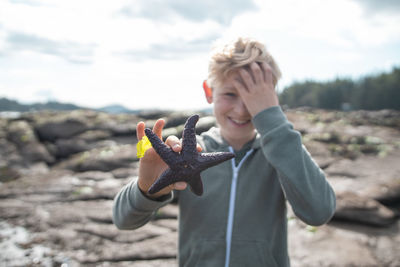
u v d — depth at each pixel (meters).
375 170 7.90
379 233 5.03
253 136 2.39
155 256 4.63
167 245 4.94
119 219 1.98
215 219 2.08
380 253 4.39
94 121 14.31
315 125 13.27
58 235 5.39
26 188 8.27
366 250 4.44
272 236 2.04
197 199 2.15
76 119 13.97
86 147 12.38
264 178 2.15
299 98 82.38
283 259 2.05
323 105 76.69
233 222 2.05
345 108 73.44
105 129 13.74
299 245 4.62
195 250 2.08
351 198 5.84
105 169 9.87
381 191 6.39
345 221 5.50
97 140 12.91
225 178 2.19
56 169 10.36
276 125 1.91
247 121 2.21
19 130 12.80
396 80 64.75
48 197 7.52
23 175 9.80
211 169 2.24
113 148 11.39
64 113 15.19
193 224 2.12
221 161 1.44
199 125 5.42
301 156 1.83
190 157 1.40
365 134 11.88
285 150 1.84
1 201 7.28
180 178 1.39
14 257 4.62
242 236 2.02
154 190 1.38
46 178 9.20
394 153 9.30
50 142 13.00
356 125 13.57
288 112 16.42
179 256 2.21
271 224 2.06
